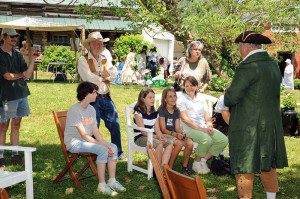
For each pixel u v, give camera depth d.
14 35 6.28
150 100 6.02
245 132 4.15
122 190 5.37
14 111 6.26
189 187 2.53
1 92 6.16
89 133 5.57
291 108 9.66
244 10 11.22
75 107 5.49
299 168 6.59
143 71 20.05
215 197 5.18
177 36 11.78
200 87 7.07
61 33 26.95
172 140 5.89
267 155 4.13
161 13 10.83
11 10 26.05
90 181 5.80
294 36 12.30
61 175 5.61
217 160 6.18
